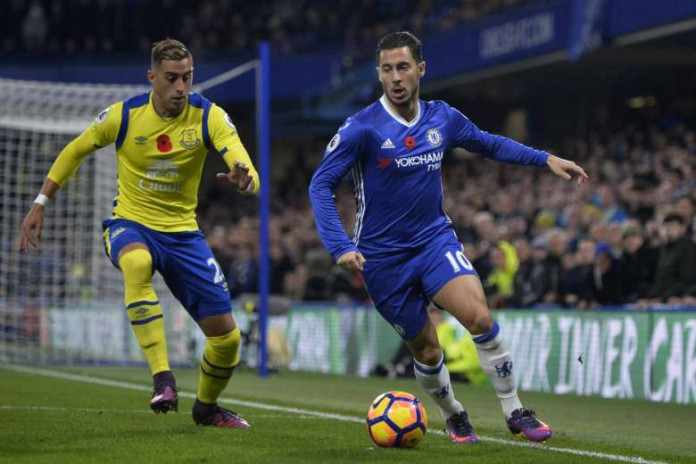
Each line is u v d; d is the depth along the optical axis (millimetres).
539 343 40062
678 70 65375
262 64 44094
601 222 46344
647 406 32719
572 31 56375
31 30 92062
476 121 78688
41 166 50688
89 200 53344
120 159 21469
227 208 84750
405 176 19422
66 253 54094
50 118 47469
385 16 83625
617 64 63688
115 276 51938
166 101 20656
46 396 30469
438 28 73125
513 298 43531
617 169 56781
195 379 41312
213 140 21203
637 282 39469
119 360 50750
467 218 55750
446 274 19359
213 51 89125
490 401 34250
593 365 37281
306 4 88500
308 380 43531
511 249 44500
